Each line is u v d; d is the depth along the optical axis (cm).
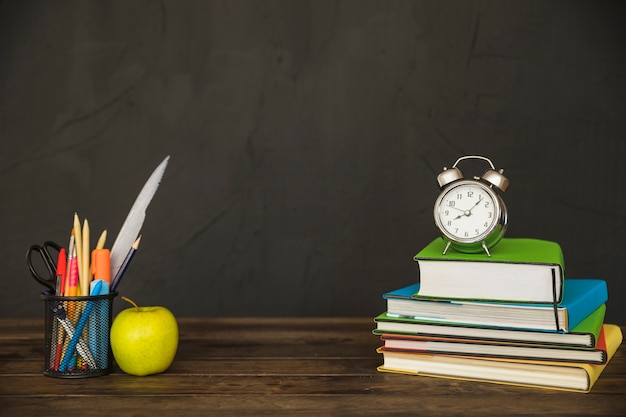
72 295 119
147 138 247
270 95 248
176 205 248
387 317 121
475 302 114
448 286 117
